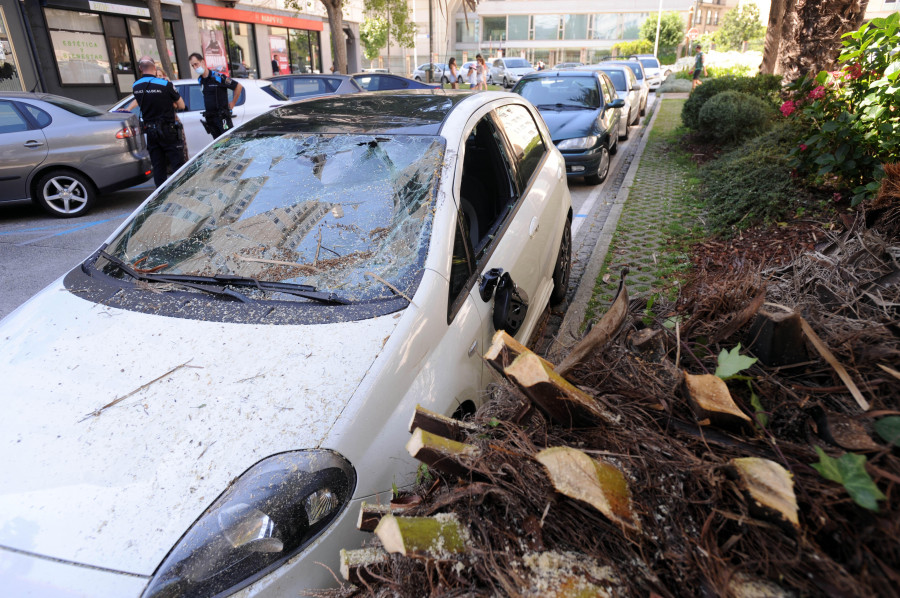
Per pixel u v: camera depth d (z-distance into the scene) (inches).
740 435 53.4
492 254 107.1
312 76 476.7
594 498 46.2
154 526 59.0
